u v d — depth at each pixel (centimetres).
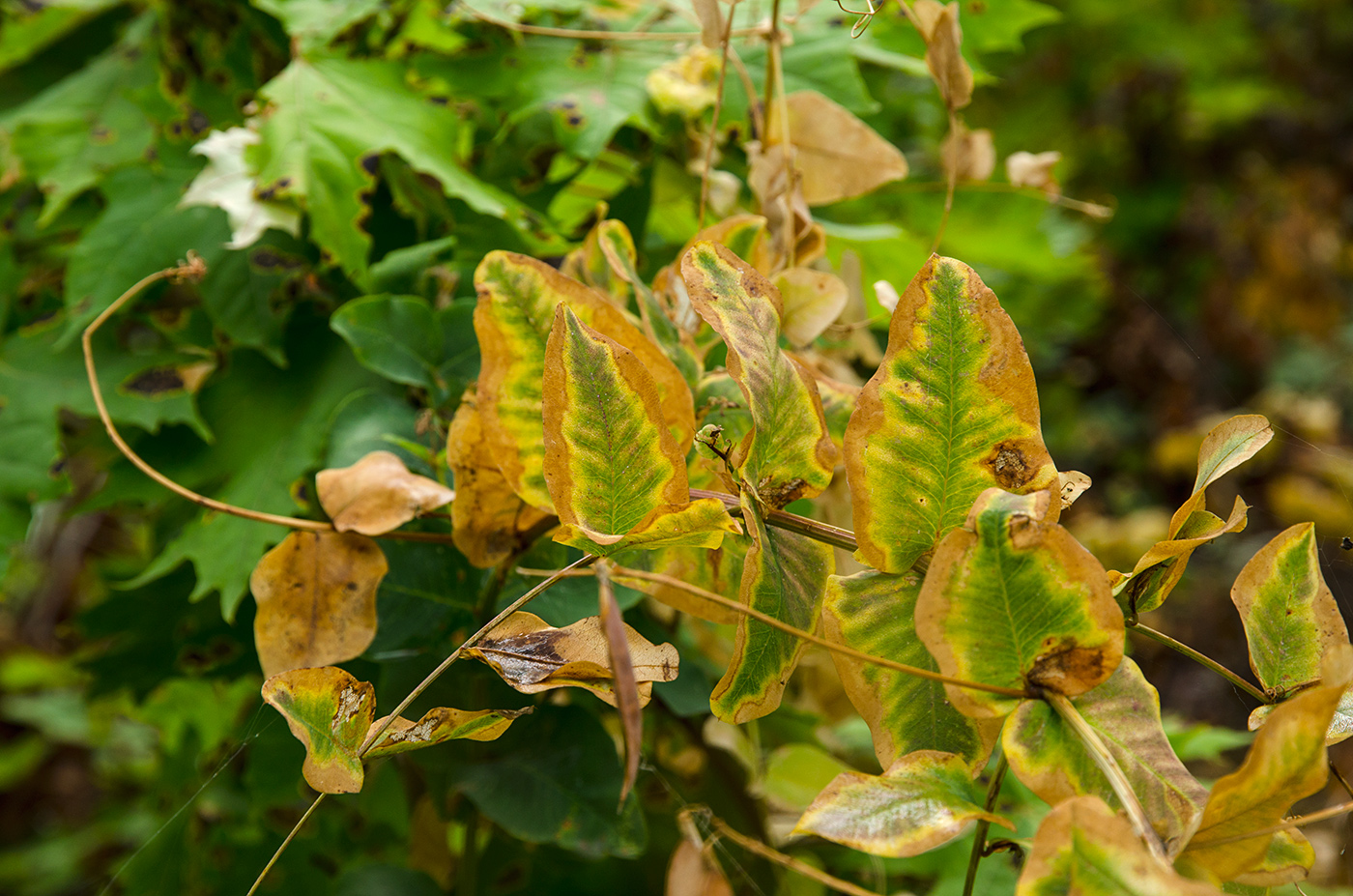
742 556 70
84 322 91
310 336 92
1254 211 339
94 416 88
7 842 306
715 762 93
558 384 66
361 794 108
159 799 122
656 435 66
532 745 79
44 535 249
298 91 88
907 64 94
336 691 66
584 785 78
